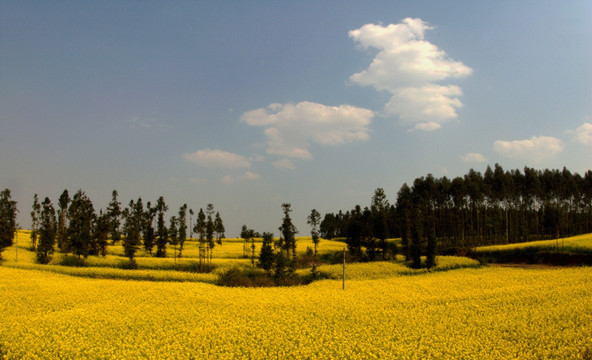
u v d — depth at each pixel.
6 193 89.44
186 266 67.69
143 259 72.94
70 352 23.97
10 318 30.72
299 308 33.94
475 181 105.88
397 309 33.47
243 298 38.41
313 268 56.47
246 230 113.75
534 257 68.12
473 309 32.50
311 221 103.19
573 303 31.83
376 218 82.56
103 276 56.22
